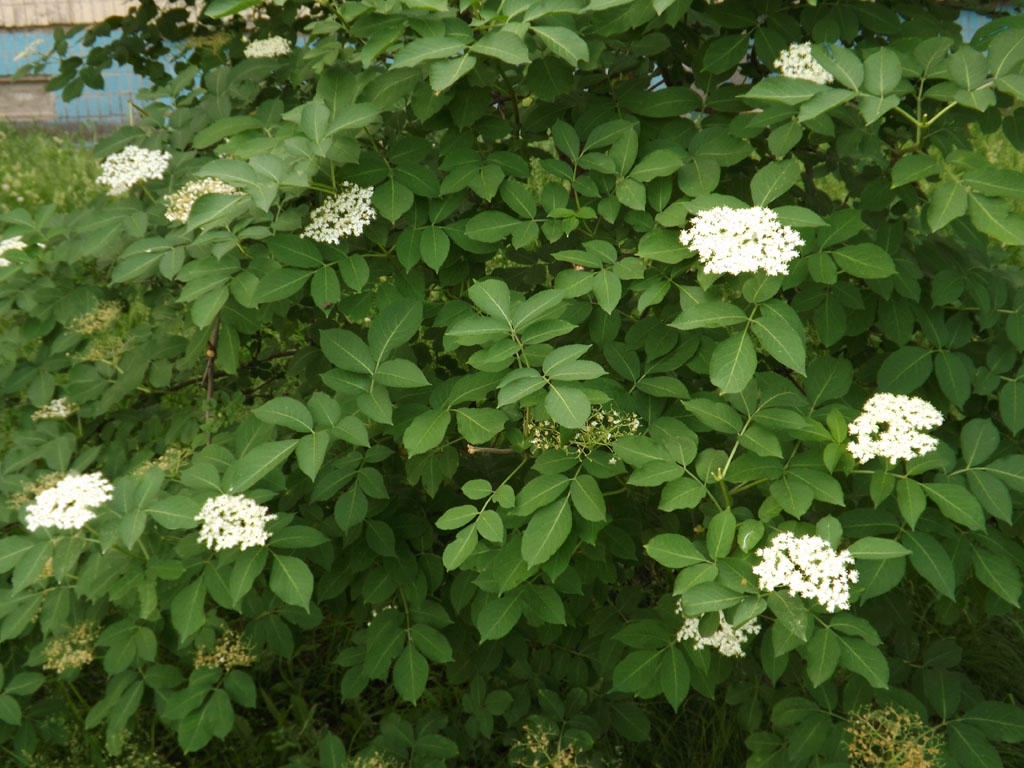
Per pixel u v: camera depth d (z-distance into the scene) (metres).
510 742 1.93
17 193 4.49
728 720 2.05
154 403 2.28
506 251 1.93
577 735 1.81
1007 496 1.45
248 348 2.39
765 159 1.88
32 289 1.92
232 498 1.48
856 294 1.67
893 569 1.41
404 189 1.61
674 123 1.73
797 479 1.45
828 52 1.65
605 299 1.50
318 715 2.18
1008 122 1.77
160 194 1.94
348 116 1.52
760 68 1.89
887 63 1.46
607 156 1.65
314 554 1.73
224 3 1.49
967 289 1.73
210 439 1.77
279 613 1.81
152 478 1.47
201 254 1.67
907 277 1.68
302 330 2.19
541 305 1.46
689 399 1.63
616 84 1.76
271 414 1.47
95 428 2.12
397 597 1.85
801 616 1.33
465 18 1.59
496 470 1.92
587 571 1.74
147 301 2.05
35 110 6.21
